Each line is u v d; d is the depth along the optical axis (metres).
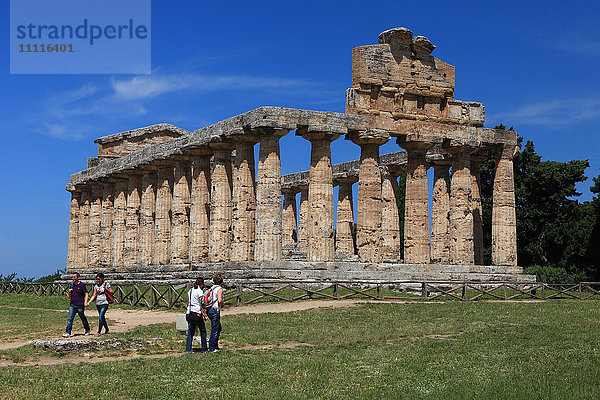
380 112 50.41
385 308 35.62
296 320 31.84
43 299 52.62
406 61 52.03
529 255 74.81
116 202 66.75
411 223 51.75
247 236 49.06
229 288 43.78
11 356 23.95
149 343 26.17
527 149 76.69
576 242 72.00
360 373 21.41
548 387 18.70
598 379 19.64
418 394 18.53
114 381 19.78
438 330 29.66
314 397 18.41
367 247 49.41
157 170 61.97
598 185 69.25
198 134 53.47
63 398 17.97
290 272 44.34
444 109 53.44
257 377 20.56
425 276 47.81
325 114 48.03
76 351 25.05
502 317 33.09
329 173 48.38
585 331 28.77
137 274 59.03
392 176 62.53
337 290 39.47
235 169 50.00
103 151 70.56
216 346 24.84
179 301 41.22
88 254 73.25
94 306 44.44
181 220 57.12
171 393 18.58
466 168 53.47
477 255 56.91
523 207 75.25
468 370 21.69
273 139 46.97
